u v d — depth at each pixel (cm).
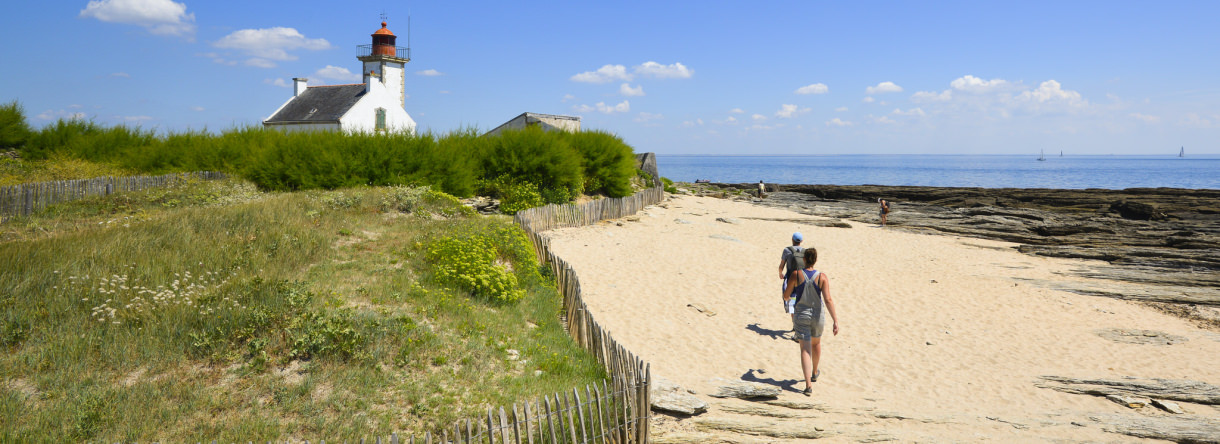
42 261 925
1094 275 1852
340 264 1107
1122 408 887
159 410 589
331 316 804
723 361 1004
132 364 671
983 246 2394
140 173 2458
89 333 717
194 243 1112
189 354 700
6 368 637
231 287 889
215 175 2342
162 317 769
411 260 1178
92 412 567
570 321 1030
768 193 4556
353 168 2252
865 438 713
